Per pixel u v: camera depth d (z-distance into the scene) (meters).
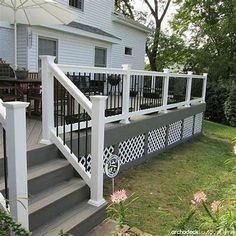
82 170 3.36
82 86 4.36
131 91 5.48
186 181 4.83
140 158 5.65
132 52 13.64
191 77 7.91
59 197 2.98
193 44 18.14
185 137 8.02
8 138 2.12
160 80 6.36
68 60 9.40
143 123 5.51
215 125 11.73
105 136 4.34
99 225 3.15
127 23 12.66
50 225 2.79
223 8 16.38
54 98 3.88
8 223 1.75
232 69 16.25
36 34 8.18
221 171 5.43
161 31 19.53
